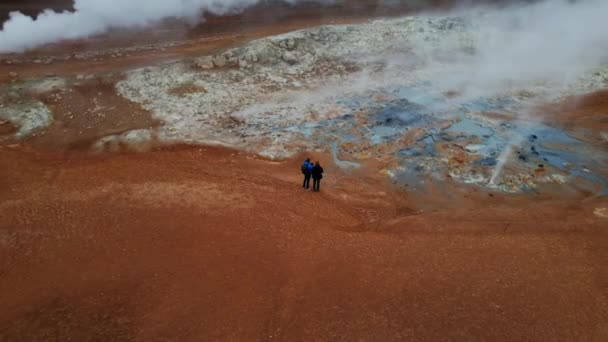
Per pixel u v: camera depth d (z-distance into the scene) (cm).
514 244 1127
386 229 1227
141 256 1089
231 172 1530
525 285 977
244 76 2172
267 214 1286
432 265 1049
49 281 1016
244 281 1001
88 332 880
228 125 1809
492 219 1256
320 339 852
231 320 898
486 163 1575
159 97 1981
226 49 2402
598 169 1538
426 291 964
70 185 1417
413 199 1412
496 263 1052
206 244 1134
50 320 910
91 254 1100
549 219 1244
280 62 2300
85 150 1631
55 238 1160
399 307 922
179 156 1616
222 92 2034
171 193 1380
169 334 870
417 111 1919
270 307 928
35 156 1590
